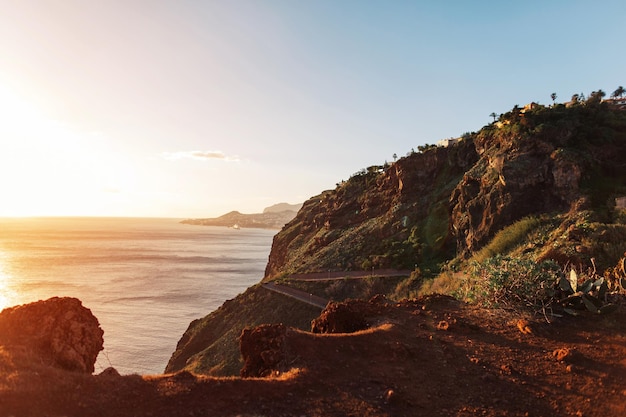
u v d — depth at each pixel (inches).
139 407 229.8
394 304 510.6
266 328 348.2
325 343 350.9
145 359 2025.1
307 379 288.8
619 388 311.0
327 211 3555.6
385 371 322.3
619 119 1808.6
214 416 229.1
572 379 328.5
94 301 3189.0
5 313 315.0
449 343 393.7
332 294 2007.9
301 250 3376.0
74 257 6505.9
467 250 1756.9
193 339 2058.3
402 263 2086.6
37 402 214.8
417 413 267.3
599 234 945.5
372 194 3053.6
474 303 532.1
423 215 2391.7
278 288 2190.0
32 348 285.0
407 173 2684.5
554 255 834.8
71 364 289.7
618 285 524.7
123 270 5049.2
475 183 1950.1
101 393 237.6
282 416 238.7
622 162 1599.4
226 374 1510.8
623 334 416.2
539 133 1727.4
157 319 2731.3
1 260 5910.4
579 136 1680.6
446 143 2810.0
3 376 230.2
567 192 1533.0
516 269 519.2
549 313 479.8
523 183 1672.0
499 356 370.0
